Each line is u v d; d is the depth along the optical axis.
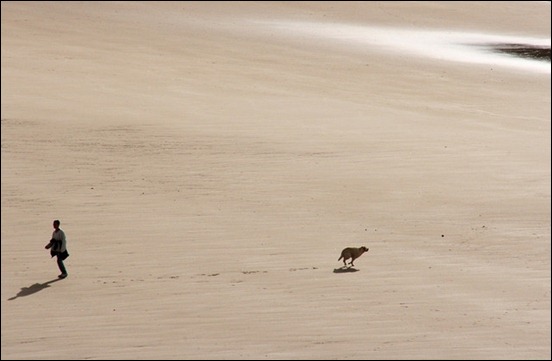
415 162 98.94
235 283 60.94
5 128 110.69
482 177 92.94
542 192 87.44
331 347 50.16
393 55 189.00
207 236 72.44
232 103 132.88
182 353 49.44
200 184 89.44
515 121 127.81
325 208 81.31
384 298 57.94
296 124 118.62
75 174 92.62
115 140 107.50
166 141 107.44
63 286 60.66
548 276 62.78
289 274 62.91
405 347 50.16
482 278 62.22
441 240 71.94
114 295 58.78
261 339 51.28
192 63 169.25
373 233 73.81
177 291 59.47
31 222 76.38
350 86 154.12
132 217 78.00
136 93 138.25
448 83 160.75
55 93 134.75
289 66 171.75
